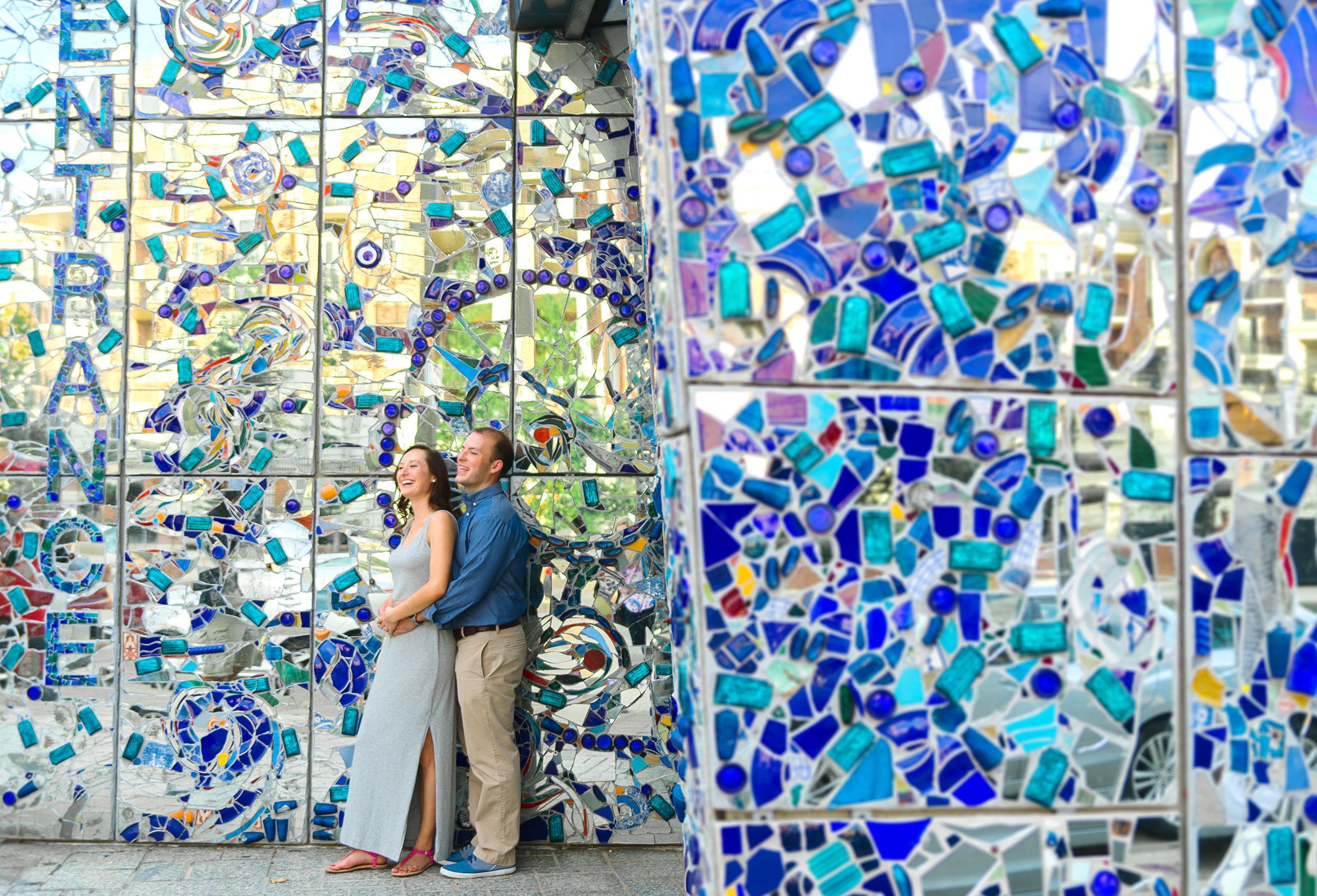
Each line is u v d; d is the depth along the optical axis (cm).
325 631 384
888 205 152
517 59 394
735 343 149
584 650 388
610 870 363
